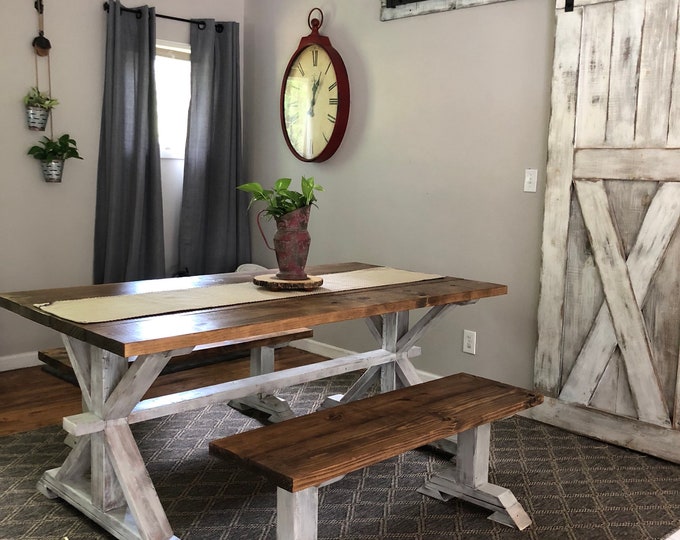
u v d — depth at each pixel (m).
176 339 1.82
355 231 4.17
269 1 4.60
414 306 2.48
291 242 2.63
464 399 2.31
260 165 4.82
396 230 3.92
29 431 3.05
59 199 4.11
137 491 2.08
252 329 1.99
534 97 3.22
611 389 3.00
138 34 4.22
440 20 3.59
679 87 2.68
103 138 4.18
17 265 3.99
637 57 2.79
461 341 3.62
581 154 2.98
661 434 2.86
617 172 2.88
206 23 4.54
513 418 3.33
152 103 4.25
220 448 1.83
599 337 3.01
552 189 3.09
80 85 4.11
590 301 3.03
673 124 2.71
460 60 3.51
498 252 3.43
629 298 2.90
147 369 2.01
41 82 3.96
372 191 4.04
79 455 2.34
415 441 1.94
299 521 1.82
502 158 3.38
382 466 2.77
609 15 2.85
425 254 3.78
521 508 2.34
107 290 2.49
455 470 2.50
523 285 3.34
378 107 3.95
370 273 3.11
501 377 3.46
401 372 3.04
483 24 3.39
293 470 1.69
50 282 4.13
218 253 4.73
